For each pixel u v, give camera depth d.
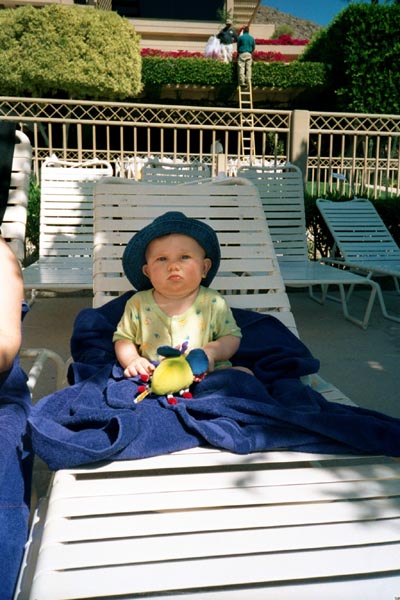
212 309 2.19
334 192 7.99
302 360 2.14
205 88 15.62
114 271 2.79
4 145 2.80
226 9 19.56
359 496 1.48
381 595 1.18
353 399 3.38
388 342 4.62
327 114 8.38
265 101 16.95
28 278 4.65
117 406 1.77
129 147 16.05
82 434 1.60
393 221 7.09
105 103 7.99
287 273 5.13
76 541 1.30
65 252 5.64
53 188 5.89
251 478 1.56
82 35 12.57
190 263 2.12
